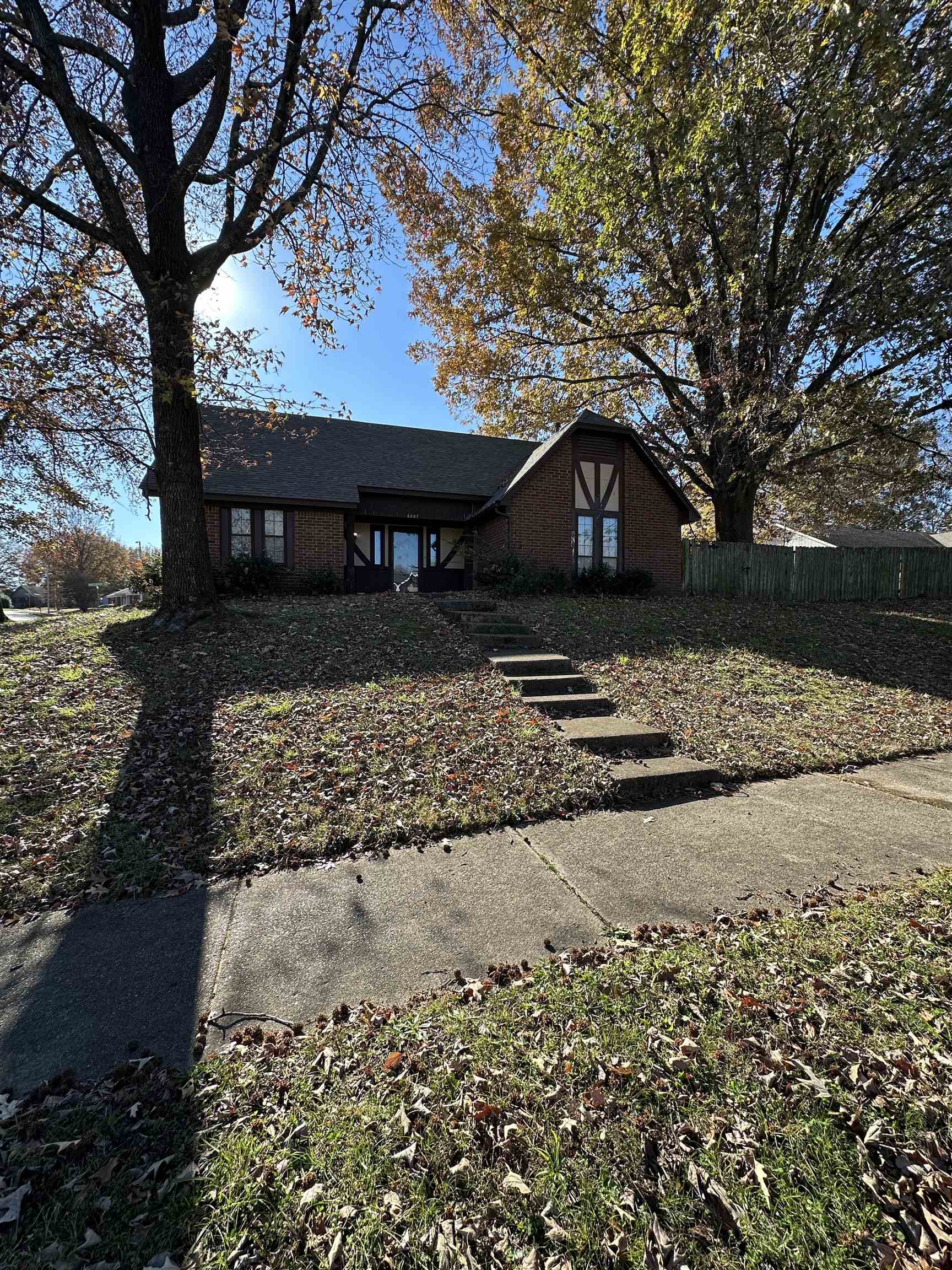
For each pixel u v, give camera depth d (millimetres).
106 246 7977
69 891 2959
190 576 7895
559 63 12133
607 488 14234
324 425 15516
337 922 2660
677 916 2662
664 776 4363
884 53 8203
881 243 11289
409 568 15539
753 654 8586
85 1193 1439
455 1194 1412
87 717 5074
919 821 3812
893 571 16031
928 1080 1678
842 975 2170
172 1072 1829
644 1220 1341
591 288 14570
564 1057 1812
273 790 3979
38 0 6516
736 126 10375
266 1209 1392
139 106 7445
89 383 7941
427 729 5055
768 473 14734
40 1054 1914
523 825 3715
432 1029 1950
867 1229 1307
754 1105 1623
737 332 12211
